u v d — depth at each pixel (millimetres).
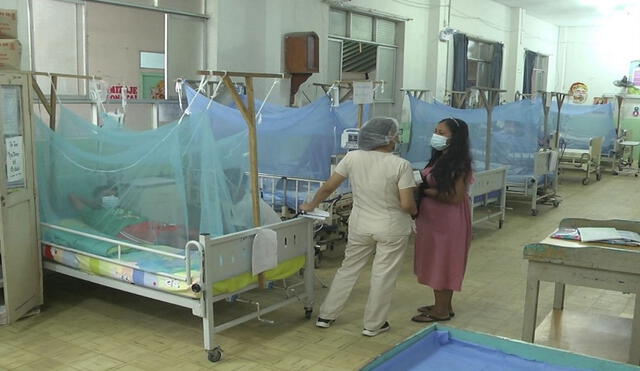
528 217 7426
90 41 6535
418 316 3857
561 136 10812
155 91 6871
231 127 4988
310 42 7223
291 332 3625
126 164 3852
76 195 4176
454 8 10688
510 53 13094
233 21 6793
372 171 3387
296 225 3703
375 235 3424
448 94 10680
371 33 9219
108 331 3613
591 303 4246
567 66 15375
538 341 2984
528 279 2693
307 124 5559
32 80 3936
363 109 5840
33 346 3379
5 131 3547
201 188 3420
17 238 3693
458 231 3668
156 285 3316
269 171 5535
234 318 3816
